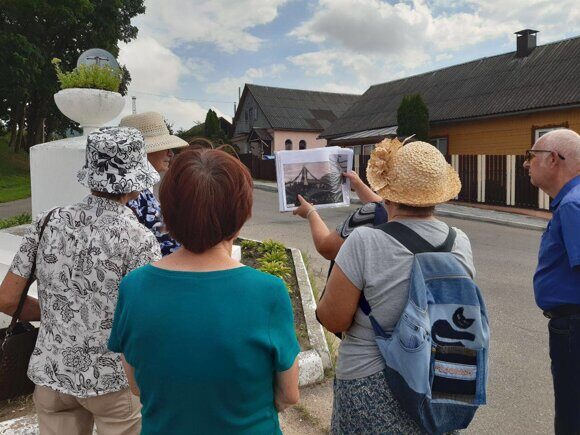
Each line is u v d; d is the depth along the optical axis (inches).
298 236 382.9
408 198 72.6
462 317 69.1
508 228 494.3
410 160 72.9
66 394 76.4
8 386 97.0
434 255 70.2
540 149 101.0
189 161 58.8
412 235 71.8
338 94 1640.0
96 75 187.0
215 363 53.6
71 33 1123.3
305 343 157.3
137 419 80.8
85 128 193.2
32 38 1027.9
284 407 61.2
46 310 77.7
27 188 864.9
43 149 176.9
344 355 76.0
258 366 55.5
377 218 88.4
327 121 1492.4
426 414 67.1
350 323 75.8
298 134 1439.5
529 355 176.9
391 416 70.0
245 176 60.4
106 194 78.1
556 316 93.7
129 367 62.7
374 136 843.4
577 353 91.0
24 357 97.3
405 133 750.5
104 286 75.0
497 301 241.4
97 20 1103.6
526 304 237.1
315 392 140.8
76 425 81.7
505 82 754.2
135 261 76.0
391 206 77.9
